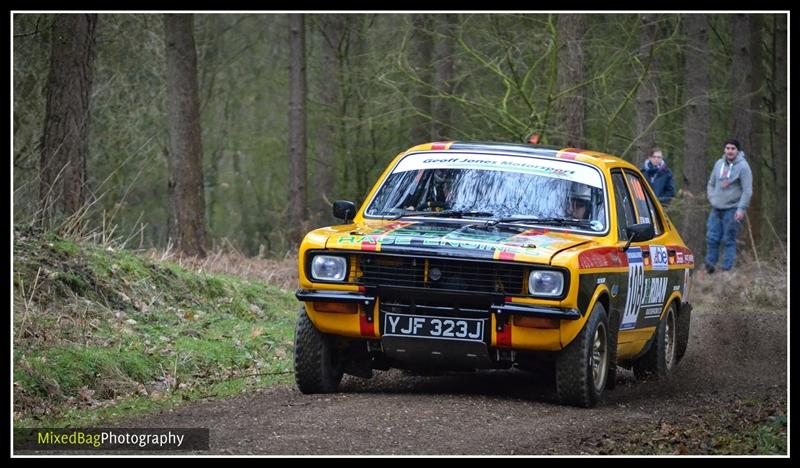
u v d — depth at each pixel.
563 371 20.62
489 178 23.08
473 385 24.00
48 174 36.09
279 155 84.75
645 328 24.75
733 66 62.38
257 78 84.19
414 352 20.67
